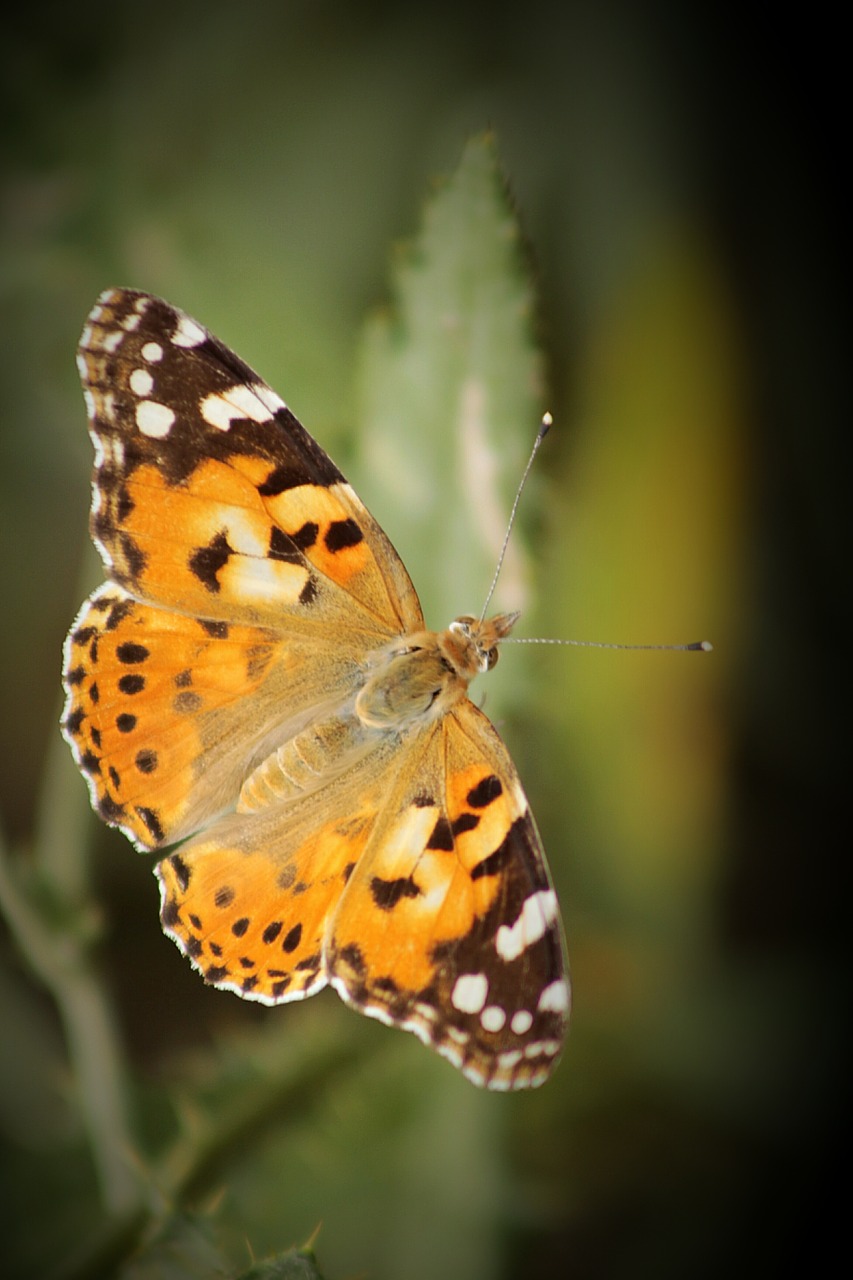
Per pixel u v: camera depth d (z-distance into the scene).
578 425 0.53
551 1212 0.51
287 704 0.49
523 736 0.51
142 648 0.49
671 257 0.53
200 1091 0.51
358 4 0.54
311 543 0.49
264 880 0.49
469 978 0.48
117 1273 0.49
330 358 0.52
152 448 0.48
